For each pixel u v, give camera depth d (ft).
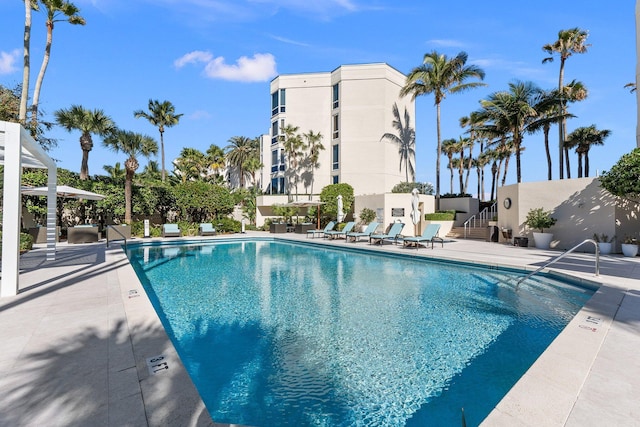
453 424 9.12
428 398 10.41
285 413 9.66
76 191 44.16
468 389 10.91
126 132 71.15
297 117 104.27
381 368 12.31
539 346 14.25
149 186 73.05
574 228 42.52
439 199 81.00
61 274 23.75
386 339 15.05
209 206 76.23
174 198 77.66
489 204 82.89
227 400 10.32
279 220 88.12
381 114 95.66
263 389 10.91
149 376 8.90
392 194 70.59
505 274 29.40
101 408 7.41
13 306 15.53
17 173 18.06
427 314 18.52
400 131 100.37
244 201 97.30
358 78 97.04
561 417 7.15
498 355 13.38
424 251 40.68
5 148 17.89
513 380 11.46
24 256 33.22
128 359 9.94
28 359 9.90
